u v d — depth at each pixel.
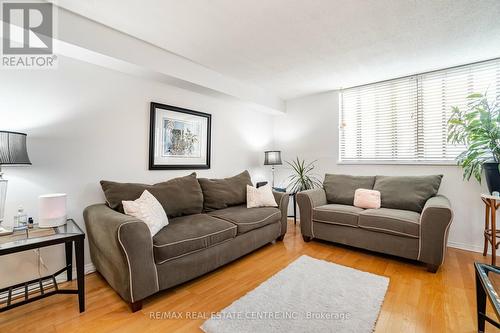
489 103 2.67
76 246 1.64
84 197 2.24
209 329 1.46
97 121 2.32
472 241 2.78
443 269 2.29
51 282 2.01
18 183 1.89
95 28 1.98
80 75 2.20
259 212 2.79
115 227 1.58
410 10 1.83
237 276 2.17
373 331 1.45
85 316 1.60
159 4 1.75
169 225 2.15
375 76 3.26
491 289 1.21
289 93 4.05
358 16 1.91
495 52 2.54
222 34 2.18
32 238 1.55
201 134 3.31
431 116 3.11
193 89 3.05
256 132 4.27
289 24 2.02
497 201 2.45
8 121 1.85
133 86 2.58
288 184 4.46
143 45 2.30
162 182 2.62
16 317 1.59
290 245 3.00
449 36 2.21
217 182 3.09
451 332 1.44
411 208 2.74
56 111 2.07
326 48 2.45
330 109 3.93
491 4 1.75
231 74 3.18
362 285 1.97
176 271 1.86
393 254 2.45
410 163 3.19
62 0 1.69
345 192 3.27
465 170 2.69
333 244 3.02
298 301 1.75
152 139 2.73
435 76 3.08
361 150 3.69
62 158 2.11
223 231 2.23
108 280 1.87
